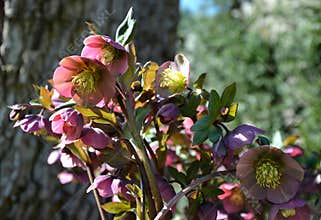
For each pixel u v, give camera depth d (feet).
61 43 5.36
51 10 5.37
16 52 5.35
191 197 2.56
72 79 2.31
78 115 2.32
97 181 2.47
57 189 5.32
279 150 2.36
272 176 2.36
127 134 2.44
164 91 2.56
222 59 14.15
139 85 2.58
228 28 15.02
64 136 2.37
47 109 2.65
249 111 12.99
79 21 5.39
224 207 2.71
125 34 2.32
